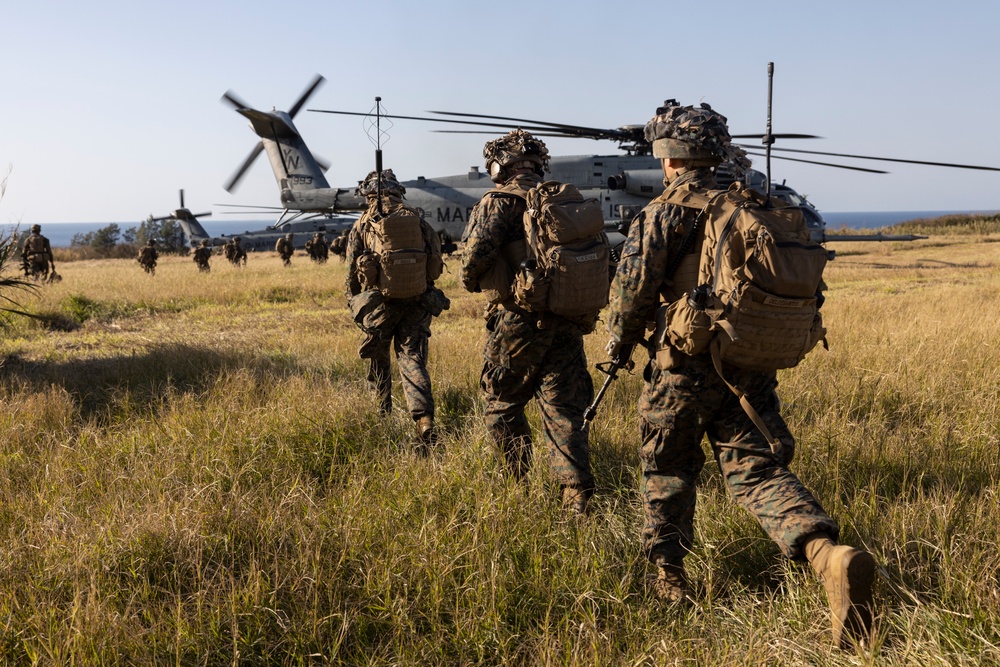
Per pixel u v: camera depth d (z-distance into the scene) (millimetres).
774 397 2531
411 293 4461
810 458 3498
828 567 2107
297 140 30094
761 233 2266
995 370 5062
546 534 2861
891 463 3449
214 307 13430
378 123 4551
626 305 2568
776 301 2262
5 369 6305
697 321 2334
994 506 2791
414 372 4449
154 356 6578
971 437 3773
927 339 6320
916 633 2133
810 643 2174
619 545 2887
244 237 51969
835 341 6637
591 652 2182
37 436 4277
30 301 11945
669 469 2613
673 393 2500
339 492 3320
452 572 2600
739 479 2424
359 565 2699
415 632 2361
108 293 14133
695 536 2857
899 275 19203
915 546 2637
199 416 4398
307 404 4441
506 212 3436
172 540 2811
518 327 3381
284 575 2609
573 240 3277
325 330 9906
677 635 2312
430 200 22328
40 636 2199
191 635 2303
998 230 47406
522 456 3641
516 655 2227
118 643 2234
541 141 3674
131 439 4035
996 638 2072
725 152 2588
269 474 3625
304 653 2266
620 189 17766
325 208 27625
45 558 2691
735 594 2547
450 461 3553
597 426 4094
